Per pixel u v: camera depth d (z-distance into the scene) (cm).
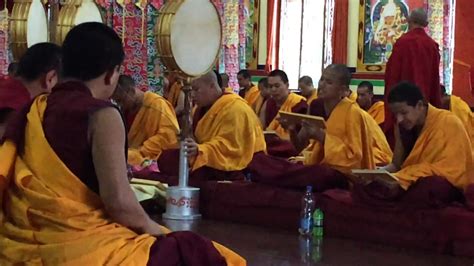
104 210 256
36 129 253
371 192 478
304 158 566
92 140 250
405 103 464
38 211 250
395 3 1200
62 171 249
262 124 911
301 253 444
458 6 1030
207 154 559
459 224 445
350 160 519
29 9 512
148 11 951
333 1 1260
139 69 946
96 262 244
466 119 840
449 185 457
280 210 524
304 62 1305
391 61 706
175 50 493
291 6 1315
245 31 1324
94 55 256
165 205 559
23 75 328
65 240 246
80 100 252
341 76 529
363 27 1224
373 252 453
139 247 251
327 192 505
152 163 621
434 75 703
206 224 530
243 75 1086
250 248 455
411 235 465
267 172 529
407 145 483
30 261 250
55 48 332
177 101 894
